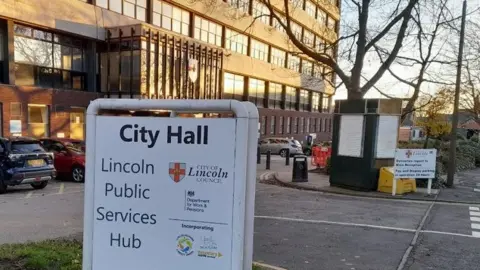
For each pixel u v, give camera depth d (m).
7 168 11.41
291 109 49.00
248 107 2.48
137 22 25.11
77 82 22.52
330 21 44.28
